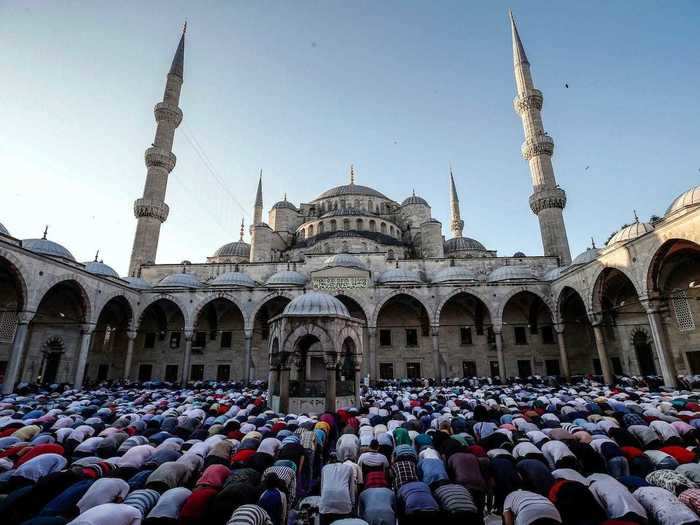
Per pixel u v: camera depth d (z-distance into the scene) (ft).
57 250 106.83
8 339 96.94
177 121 165.89
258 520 15.90
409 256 164.04
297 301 56.75
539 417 42.06
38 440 29.73
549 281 116.16
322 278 118.93
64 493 18.17
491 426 35.42
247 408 49.55
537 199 147.33
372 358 111.45
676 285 91.25
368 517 18.93
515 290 115.75
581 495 17.40
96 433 36.37
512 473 22.79
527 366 125.49
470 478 22.70
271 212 191.93
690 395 58.80
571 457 25.31
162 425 38.91
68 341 111.14
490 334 128.88
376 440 30.12
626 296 107.86
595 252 116.37
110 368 128.36
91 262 122.21
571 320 124.06
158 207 152.25
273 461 25.79
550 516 16.47
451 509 18.21
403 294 118.32
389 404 55.26
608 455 25.68
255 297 118.11
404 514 18.60
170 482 21.40
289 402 54.70
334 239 149.28
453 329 130.52
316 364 86.12
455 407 50.19
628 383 91.66
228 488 18.67
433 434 32.19
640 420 36.29
